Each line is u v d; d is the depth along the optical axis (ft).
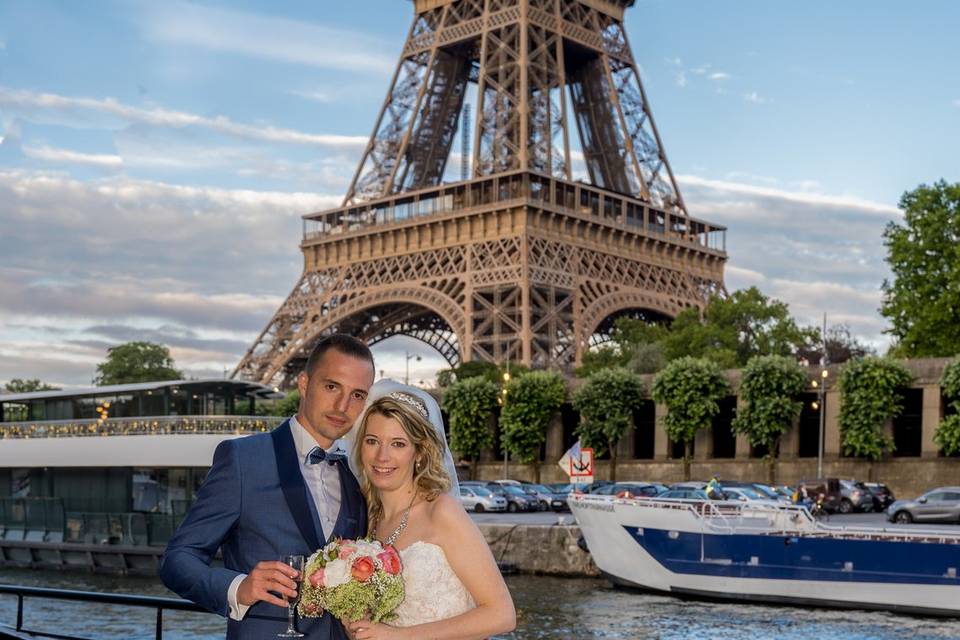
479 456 356.38
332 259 430.20
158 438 196.03
